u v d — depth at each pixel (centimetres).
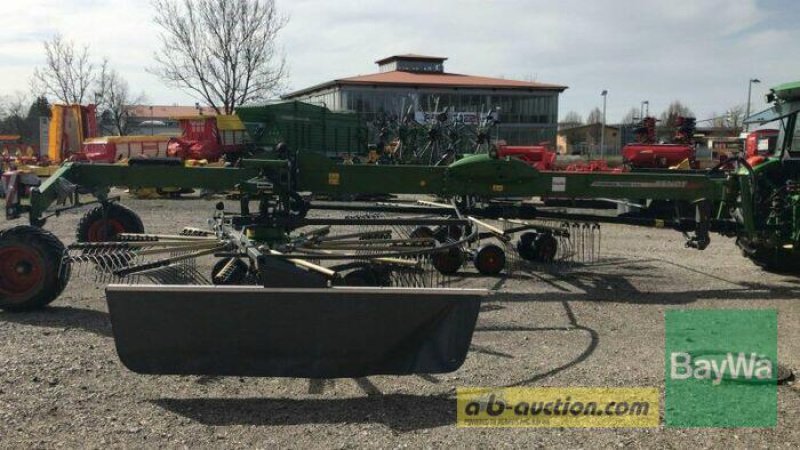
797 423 404
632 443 375
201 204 1706
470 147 1285
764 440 382
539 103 6006
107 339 540
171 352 416
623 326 612
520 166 768
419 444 368
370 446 364
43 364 477
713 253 1050
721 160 829
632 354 529
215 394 430
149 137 2444
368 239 682
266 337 414
